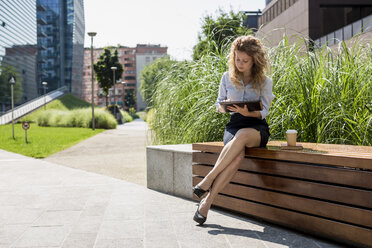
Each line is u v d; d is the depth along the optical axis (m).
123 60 117.62
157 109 5.89
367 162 2.25
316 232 2.63
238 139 2.79
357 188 2.39
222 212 3.40
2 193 4.41
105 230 2.91
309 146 3.03
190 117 4.79
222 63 4.69
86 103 71.25
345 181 2.38
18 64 70.19
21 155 9.00
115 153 9.38
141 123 40.22
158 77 6.18
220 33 5.43
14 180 5.34
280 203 2.81
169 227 2.96
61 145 11.89
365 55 4.04
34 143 12.86
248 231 2.83
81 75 100.44
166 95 5.60
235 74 2.95
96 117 26.56
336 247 2.47
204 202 2.95
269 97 2.96
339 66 3.88
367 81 3.72
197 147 3.56
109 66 53.78
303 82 3.85
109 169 6.53
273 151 2.83
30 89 77.38
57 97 65.31
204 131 4.44
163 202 3.83
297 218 2.70
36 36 81.12
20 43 71.44
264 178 2.94
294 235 2.73
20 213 3.48
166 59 6.26
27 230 2.95
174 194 4.19
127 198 4.04
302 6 28.30
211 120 4.36
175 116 5.30
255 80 2.88
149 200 3.93
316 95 3.68
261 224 3.01
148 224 3.05
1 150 10.46
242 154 2.88
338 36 21.89
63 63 88.88
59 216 3.35
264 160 2.94
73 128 26.47
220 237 2.70
